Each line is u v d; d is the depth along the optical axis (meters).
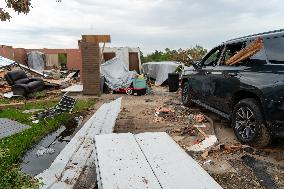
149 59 28.11
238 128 5.79
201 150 5.41
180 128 6.96
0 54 24.80
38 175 4.11
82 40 12.63
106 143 4.21
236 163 4.82
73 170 4.32
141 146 4.09
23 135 6.40
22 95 11.90
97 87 12.70
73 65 31.45
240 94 6.08
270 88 4.93
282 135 4.85
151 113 8.86
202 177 3.14
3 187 3.05
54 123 7.45
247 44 6.06
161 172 3.27
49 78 19.97
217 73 6.89
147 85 14.00
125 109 9.59
